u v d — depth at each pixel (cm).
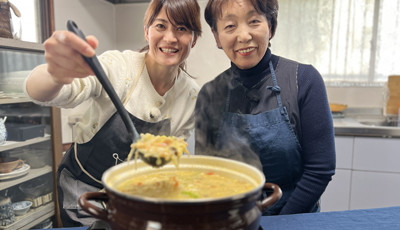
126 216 47
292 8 302
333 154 100
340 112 297
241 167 69
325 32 301
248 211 49
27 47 194
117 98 68
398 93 290
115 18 323
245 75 111
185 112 133
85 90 95
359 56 300
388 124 289
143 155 65
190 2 109
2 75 188
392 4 286
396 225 81
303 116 102
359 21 293
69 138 273
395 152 239
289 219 85
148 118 121
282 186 108
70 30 64
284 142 102
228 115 110
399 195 242
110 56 117
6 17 183
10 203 195
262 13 98
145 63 122
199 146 114
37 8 238
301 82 103
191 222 44
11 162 196
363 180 247
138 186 66
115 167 63
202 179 71
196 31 116
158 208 43
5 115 202
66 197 126
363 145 244
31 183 218
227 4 98
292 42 308
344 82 307
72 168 126
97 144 118
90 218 121
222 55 244
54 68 71
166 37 110
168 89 128
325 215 87
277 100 105
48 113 222
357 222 83
